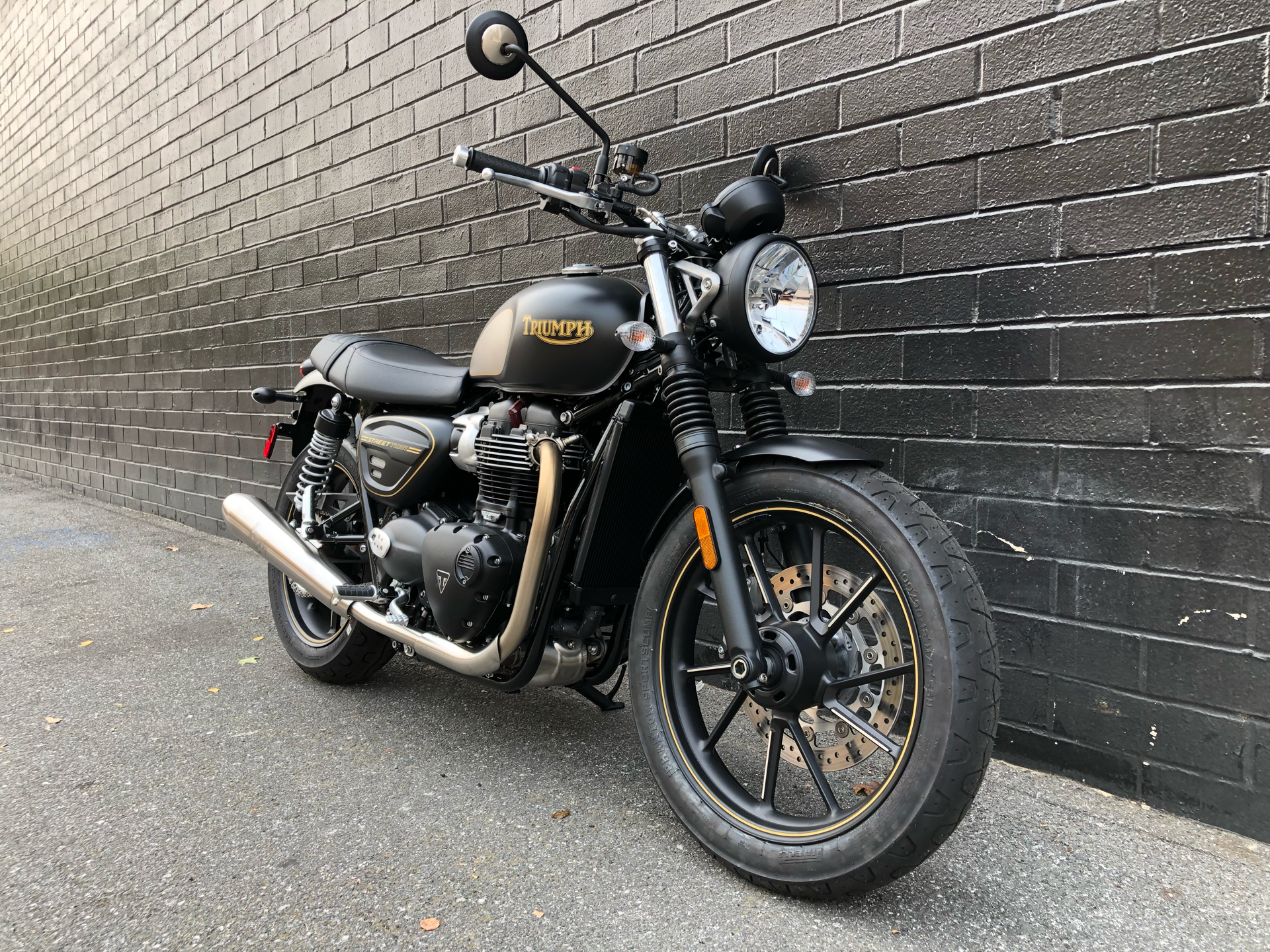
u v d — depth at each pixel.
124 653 3.08
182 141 5.57
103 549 4.92
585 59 3.08
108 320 6.67
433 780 2.10
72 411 7.37
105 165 6.55
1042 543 2.10
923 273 2.27
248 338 5.07
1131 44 1.92
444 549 2.01
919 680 1.47
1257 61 1.77
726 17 2.64
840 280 2.43
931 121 2.23
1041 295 2.08
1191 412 1.88
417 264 3.88
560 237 3.22
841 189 2.41
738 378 1.88
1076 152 2.01
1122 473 1.98
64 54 7.01
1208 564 1.87
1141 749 1.97
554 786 2.08
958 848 1.79
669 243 1.83
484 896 1.62
